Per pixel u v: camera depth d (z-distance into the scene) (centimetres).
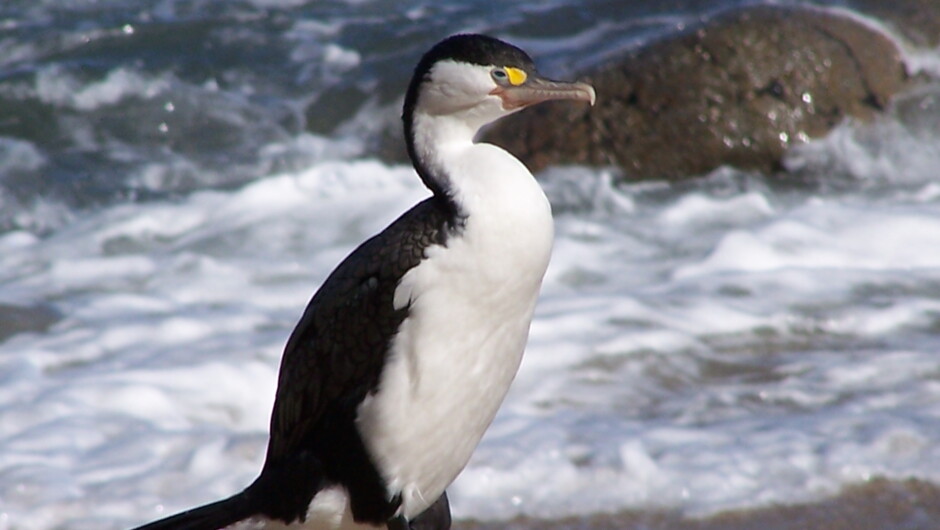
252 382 1107
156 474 957
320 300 733
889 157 1730
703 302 1262
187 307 1314
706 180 1697
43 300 1328
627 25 2067
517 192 708
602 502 908
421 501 761
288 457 752
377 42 2084
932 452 956
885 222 1479
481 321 713
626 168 1702
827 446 966
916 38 1856
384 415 721
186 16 2162
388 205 1608
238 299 1340
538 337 1179
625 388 1095
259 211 1600
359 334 716
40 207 1702
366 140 1867
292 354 743
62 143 1847
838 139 1736
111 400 1064
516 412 1045
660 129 1722
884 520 880
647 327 1204
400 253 708
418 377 712
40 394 1078
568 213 1603
